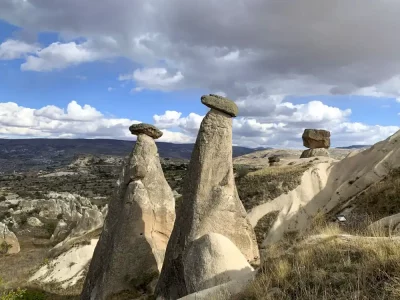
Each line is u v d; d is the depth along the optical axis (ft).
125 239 49.85
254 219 78.74
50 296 68.18
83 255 85.25
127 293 47.60
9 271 94.02
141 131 57.47
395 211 60.54
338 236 27.20
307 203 79.46
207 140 41.83
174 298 37.73
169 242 41.32
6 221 191.72
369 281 20.76
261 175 88.94
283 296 22.40
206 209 39.91
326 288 21.39
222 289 27.81
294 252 26.99
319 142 116.47
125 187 54.49
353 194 77.05
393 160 79.05
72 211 203.92
